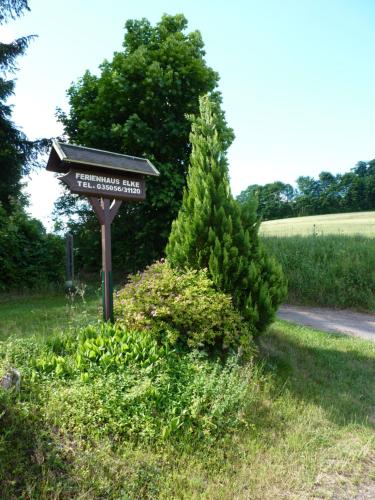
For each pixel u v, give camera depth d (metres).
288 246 15.22
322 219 44.78
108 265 5.70
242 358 5.51
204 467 3.51
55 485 2.90
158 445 3.61
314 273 13.10
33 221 13.54
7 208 16.61
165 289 5.60
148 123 13.60
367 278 12.57
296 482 3.41
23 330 7.06
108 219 5.76
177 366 4.75
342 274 12.93
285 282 6.58
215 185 6.50
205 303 5.35
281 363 6.14
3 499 2.70
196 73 13.26
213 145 6.71
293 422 4.43
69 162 5.31
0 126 16.42
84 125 13.49
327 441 4.13
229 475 3.44
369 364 6.88
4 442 3.01
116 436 3.59
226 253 5.93
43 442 3.23
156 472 3.28
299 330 8.90
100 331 5.23
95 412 3.76
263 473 3.46
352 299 12.50
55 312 8.71
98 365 4.49
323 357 6.99
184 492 3.12
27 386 3.94
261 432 4.12
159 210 13.21
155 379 4.36
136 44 14.55
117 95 13.39
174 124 12.98
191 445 3.71
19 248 12.30
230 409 4.21
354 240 15.74
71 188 5.35
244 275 6.03
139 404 3.90
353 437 4.30
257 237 6.50
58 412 3.69
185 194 6.74
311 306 12.69
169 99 13.49
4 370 3.80
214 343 5.43
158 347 5.11
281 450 3.89
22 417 3.36
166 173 12.59
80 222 16.27
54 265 13.12
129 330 5.38
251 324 5.84
